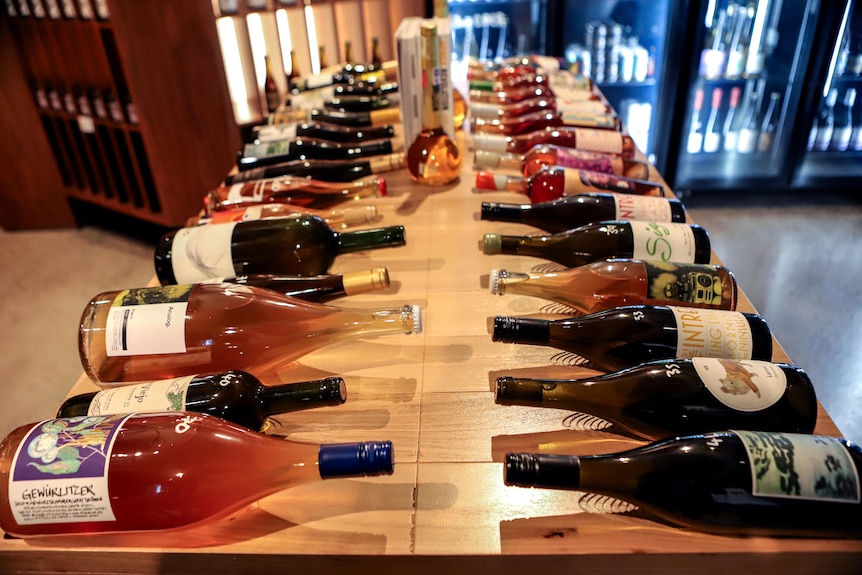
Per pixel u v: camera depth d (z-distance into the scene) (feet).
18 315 7.73
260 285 2.50
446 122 3.75
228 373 1.99
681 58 8.55
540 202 3.19
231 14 7.54
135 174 8.39
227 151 8.11
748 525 1.70
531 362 2.35
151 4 6.83
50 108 8.59
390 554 1.72
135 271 8.63
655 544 1.72
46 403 6.32
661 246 2.63
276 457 1.84
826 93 8.77
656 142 9.21
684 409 1.93
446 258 3.02
